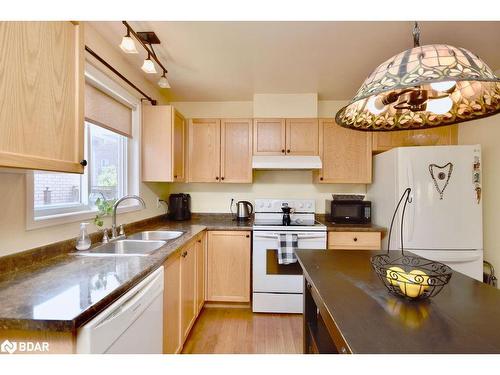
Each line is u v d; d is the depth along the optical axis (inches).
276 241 99.6
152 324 49.8
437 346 25.9
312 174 125.1
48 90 39.0
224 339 82.0
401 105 48.6
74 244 61.3
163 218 119.4
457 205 88.2
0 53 31.6
